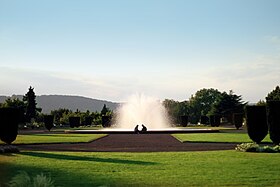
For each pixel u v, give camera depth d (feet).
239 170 47.98
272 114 79.20
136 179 42.04
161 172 46.60
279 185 38.73
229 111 288.10
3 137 81.97
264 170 47.93
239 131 157.17
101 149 77.46
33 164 53.31
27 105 258.78
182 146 83.66
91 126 232.53
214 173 45.83
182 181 40.93
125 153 68.59
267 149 69.92
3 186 37.35
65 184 39.04
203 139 103.76
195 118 334.24
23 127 211.61
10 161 56.70
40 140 103.30
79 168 49.57
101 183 39.63
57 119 280.92
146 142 96.37
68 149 77.56
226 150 73.82
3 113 81.76
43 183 27.96
